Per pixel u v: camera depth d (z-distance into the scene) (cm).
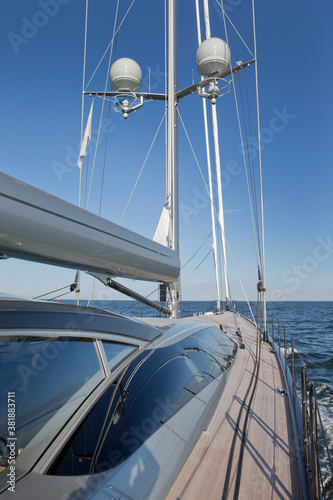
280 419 250
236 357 408
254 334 633
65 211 156
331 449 496
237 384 313
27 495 97
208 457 189
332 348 1432
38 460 109
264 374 361
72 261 176
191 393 216
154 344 204
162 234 461
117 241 196
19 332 114
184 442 175
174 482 155
